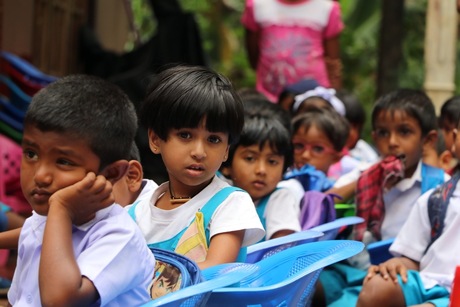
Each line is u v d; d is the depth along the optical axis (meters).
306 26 11.81
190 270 4.48
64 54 13.75
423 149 8.22
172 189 5.59
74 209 3.94
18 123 10.95
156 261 4.63
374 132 8.34
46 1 12.95
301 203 7.35
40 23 12.79
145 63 12.04
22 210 9.47
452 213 6.72
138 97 11.28
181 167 5.28
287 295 4.75
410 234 6.96
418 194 7.92
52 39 13.36
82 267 3.90
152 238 5.42
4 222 8.09
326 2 11.94
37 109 3.94
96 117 3.97
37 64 12.81
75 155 3.94
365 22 23.75
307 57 11.81
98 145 3.97
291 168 8.21
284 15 11.83
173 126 5.27
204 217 5.32
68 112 3.92
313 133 8.65
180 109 5.21
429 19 13.45
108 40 15.27
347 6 23.89
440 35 13.36
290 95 10.71
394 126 8.05
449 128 8.90
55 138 3.91
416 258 6.93
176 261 4.53
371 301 6.55
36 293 4.17
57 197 3.91
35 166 3.99
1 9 12.00
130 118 4.18
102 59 13.70
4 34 12.08
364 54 23.39
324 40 12.07
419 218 6.95
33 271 4.22
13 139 10.98
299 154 8.73
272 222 6.91
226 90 5.32
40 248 4.20
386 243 7.23
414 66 21.80
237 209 5.31
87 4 14.59
